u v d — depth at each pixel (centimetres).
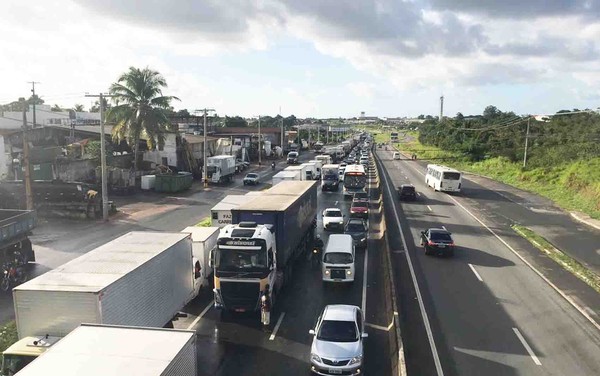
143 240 1866
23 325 1321
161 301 1686
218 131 11600
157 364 959
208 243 2312
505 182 6912
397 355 1547
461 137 11456
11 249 2366
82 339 1081
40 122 8019
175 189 5400
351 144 14438
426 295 2247
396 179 7075
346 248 2434
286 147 12494
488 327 1898
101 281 1370
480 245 3222
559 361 1631
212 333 1833
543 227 3894
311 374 1527
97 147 5656
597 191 4909
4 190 3903
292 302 2152
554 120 10519
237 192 5562
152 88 5747
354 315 1691
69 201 3919
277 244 2195
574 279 2530
